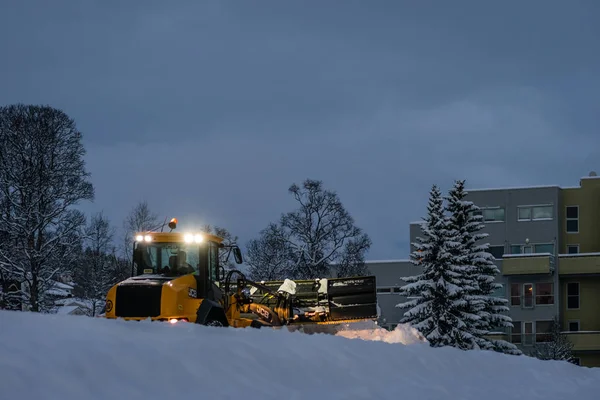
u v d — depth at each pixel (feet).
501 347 141.28
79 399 20.24
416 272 195.11
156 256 56.70
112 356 22.94
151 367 23.45
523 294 187.21
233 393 23.97
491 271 145.69
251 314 66.03
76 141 142.20
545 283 186.60
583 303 187.73
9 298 134.10
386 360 34.53
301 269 170.81
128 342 24.68
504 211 194.90
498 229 194.70
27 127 137.18
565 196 196.95
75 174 139.64
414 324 138.10
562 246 195.21
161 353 24.59
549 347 167.94
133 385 22.12
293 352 30.01
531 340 184.96
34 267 132.26
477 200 196.85
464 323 135.23
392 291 196.34
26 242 132.77
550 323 184.75
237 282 65.82
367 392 28.43
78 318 28.55
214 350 26.66
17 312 27.89
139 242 56.85
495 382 37.65
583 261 184.96
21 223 132.26
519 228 193.36
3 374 19.80
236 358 26.91
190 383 23.59
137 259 56.75
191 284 55.11
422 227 142.31
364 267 174.91
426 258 140.87
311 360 29.91
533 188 193.67
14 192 135.33
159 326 29.58
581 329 187.32
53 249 134.31
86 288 173.58
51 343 22.66
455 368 38.22
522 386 37.76
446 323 136.56
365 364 32.37
